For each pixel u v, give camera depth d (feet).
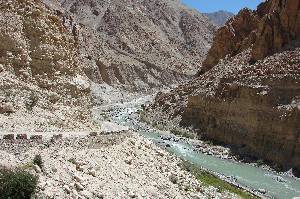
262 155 185.98
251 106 202.69
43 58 123.13
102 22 644.69
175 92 305.12
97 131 105.70
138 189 81.66
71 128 109.81
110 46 555.69
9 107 99.40
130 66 493.77
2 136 74.95
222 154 192.54
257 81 209.97
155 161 109.70
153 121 272.51
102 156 88.17
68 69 132.77
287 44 232.53
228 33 309.83
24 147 72.38
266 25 242.37
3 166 58.54
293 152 173.88
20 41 118.42
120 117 278.46
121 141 104.99
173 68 584.40
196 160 172.45
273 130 186.29
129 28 636.07
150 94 448.24
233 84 224.53
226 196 113.39
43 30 126.52
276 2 256.93
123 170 87.76
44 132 90.63
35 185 57.57
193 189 105.81
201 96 251.60
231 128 214.07
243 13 312.91
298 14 234.58
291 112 179.42
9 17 119.96
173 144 202.90
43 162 67.10
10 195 54.75
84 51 427.74
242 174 158.61
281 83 194.49
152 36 653.30
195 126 245.86
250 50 267.39
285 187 144.77
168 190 92.94
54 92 121.70
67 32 147.54
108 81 431.43
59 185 64.03
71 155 78.02
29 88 112.78
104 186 73.61
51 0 206.69
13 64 114.73
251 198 121.90
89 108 138.31
